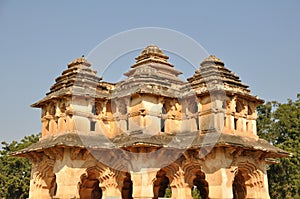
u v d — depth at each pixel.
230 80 27.11
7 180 51.34
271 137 48.66
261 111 51.22
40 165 27.38
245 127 26.41
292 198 44.25
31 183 28.16
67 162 24.77
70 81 27.48
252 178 25.55
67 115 26.22
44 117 28.44
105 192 26.09
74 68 28.67
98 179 26.56
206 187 29.20
